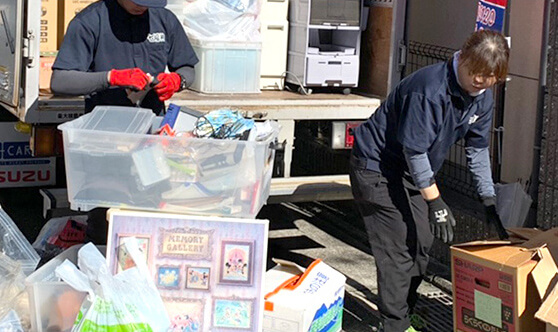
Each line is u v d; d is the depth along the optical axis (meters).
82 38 4.21
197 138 3.72
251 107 5.39
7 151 6.43
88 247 3.73
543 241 4.21
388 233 4.29
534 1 5.58
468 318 4.15
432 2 6.37
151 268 3.79
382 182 4.25
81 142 3.69
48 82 5.39
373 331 4.73
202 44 5.53
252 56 5.69
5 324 3.69
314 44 6.00
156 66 4.42
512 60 5.78
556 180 5.11
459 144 5.84
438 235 4.12
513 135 5.80
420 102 3.98
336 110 5.57
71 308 3.73
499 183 5.38
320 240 6.34
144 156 3.72
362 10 5.86
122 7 4.28
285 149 5.50
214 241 3.80
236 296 3.82
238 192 3.79
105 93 4.42
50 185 6.60
